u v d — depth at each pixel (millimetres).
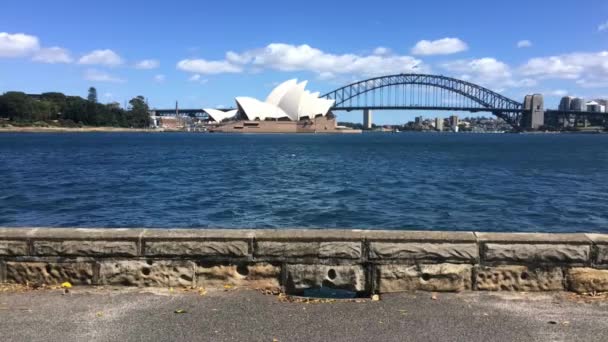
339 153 82875
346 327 4988
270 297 5785
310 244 5977
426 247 5918
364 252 5953
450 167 52750
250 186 33094
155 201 25719
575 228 19109
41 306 5492
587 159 69750
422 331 4898
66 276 6070
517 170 49500
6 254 6059
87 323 5070
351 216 21297
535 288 5906
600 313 5328
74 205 24234
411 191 30406
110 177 39406
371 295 5953
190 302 5613
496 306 5520
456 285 5918
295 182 35875
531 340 4715
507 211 22922
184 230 6219
